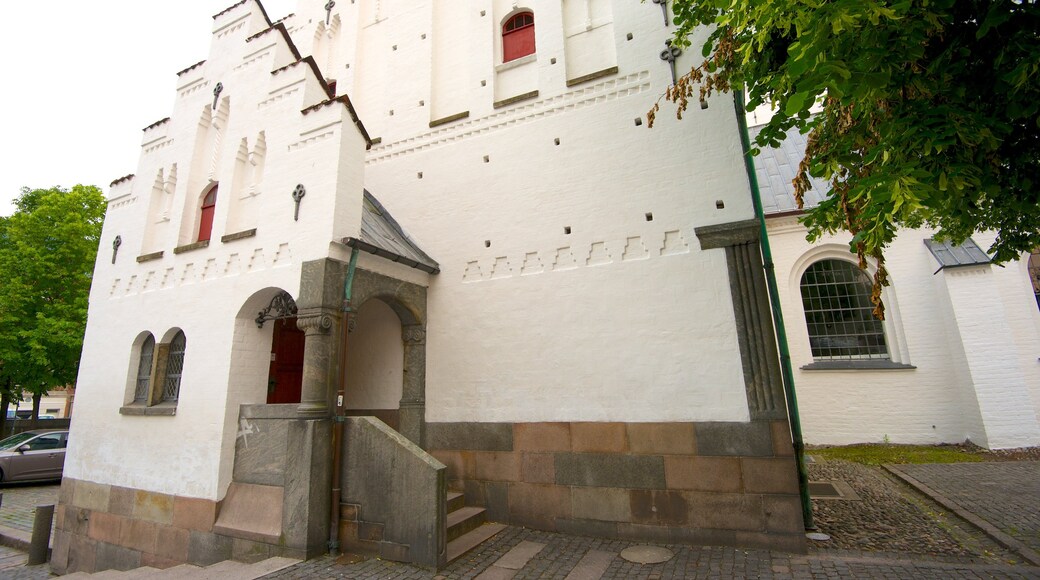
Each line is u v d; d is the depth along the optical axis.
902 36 3.79
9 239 21.45
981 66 4.35
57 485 17.00
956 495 8.28
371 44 12.14
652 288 7.74
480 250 9.20
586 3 9.77
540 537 7.28
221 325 8.17
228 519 7.21
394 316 9.44
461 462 8.44
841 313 14.68
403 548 6.20
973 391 12.48
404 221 10.06
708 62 6.62
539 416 8.08
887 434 13.48
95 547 8.83
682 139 8.06
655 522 7.01
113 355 9.86
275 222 8.03
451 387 8.84
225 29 10.05
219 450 7.52
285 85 8.66
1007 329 12.43
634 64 8.73
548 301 8.44
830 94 3.62
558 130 9.05
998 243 5.84
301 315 7.21
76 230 21.25
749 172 7.52
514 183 9.21
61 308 20.11
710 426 6.98
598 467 7.50
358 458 6.74
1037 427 11.80
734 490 6.68
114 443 9.15
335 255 7.39
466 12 10.98
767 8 3.86
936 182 4.10
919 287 13.92
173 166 10.28
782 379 6.93
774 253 15.25
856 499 8.52
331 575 5.84
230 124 9.30
